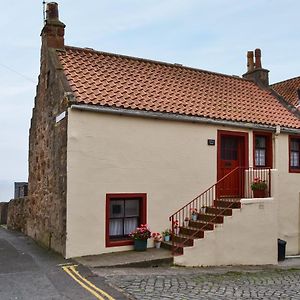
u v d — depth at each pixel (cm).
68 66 1226
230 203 1190
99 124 1084
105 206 1077
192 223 1188
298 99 1736
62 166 1072
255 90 1658
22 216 1670
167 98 1291
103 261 970
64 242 1029
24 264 948
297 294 747
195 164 1249
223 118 1304
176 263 1022
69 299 664
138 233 1093
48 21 1299
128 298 669
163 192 1180
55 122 1161
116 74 1309
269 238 1203
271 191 1243
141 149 1148
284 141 1462
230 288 777
